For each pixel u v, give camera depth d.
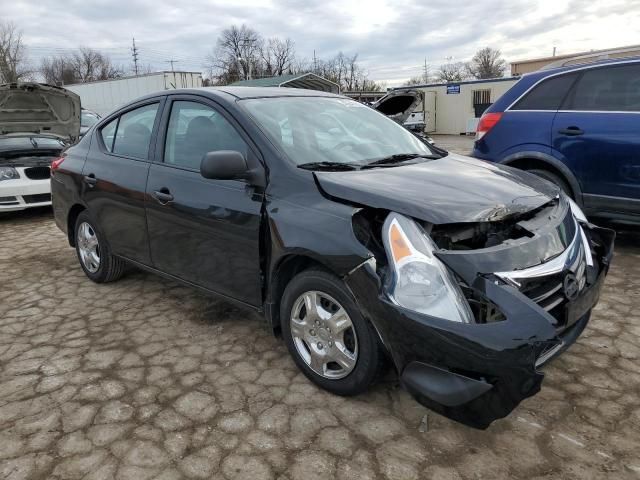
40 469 2.30
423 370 2.21
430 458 2.31
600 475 2.18
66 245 6.13
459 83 33.09
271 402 2.75
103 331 3.68
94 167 4.22
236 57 65.94
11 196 7.29
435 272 2.23
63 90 8.31
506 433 2.45
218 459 2.34
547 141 5.03
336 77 66.06
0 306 4.22
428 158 3.45
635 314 3.63
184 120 3.56
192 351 3.34
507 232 2.49
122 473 2.27
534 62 39.22
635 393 2.72
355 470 2.25
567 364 3.02
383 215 2.49
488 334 2.09
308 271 2.71
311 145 3.16
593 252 2.87
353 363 2.59
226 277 3.20
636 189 4.51
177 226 3.43
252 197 2.96
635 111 4.54
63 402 2.80
